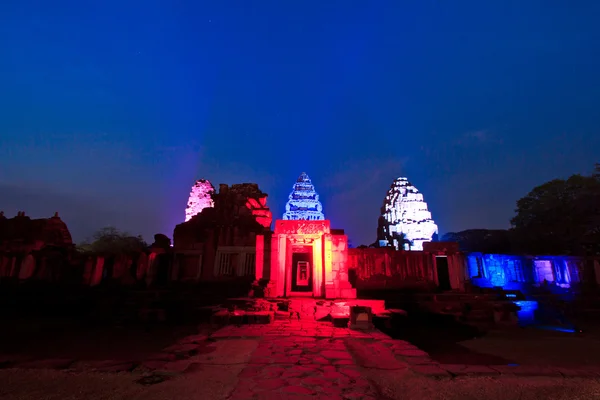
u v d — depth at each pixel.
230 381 7.90
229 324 15.77
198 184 50.47
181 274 30.98
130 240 54.91
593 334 20.06
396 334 18.34
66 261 32.12
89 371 8.52
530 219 43.72
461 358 13.90
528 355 14.34
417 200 49.47
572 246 39.62
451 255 30.84
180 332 17.16
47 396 7.00
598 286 30.41
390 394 7.30
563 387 7.71
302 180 55.44
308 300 20.05
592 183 40.22
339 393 7.25
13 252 31.56
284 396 7.04
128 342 14.98
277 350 10.69
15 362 9.39
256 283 23.75
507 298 26.94
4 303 25.75
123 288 28.78
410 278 30.17
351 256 31.19
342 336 12.77
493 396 7.22
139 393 7.16
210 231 31.98
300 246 26.25
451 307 24.77
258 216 36.91
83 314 24.41
